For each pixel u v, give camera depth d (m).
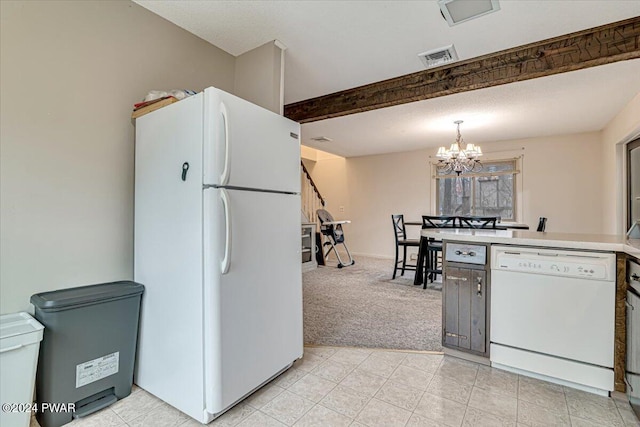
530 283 1.96
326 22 2.23
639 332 1.53
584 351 1.82
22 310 1.59
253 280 1.76
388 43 2.50
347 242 7.51
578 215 5.21
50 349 1.51
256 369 1.77
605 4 2.02
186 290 1.62
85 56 1.80
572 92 3.40
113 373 1.73
